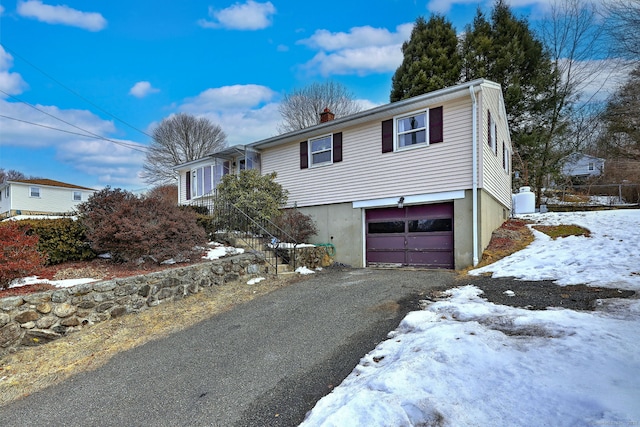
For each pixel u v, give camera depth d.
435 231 9.07
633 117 16.62
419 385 2.46
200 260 7.48
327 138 11.14
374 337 3.92
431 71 18.69
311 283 7.33
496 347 2.98
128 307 5.50
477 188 8.13
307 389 2.96
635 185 17.41
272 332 4.49
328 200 10.98
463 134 8.40
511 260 7.53
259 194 10.42
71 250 6.70
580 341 2.95
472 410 2.14
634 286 4.73
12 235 5.16
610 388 2.18
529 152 18.72
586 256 6.82
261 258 8.34
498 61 17.56
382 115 9.70
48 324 4.60
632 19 13.68
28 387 3.53
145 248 6.45
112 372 3.72
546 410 2.06
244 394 3.01
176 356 3.99
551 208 17.05
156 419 2.75
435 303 4.82
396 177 9.49
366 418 2.15
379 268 9.53
